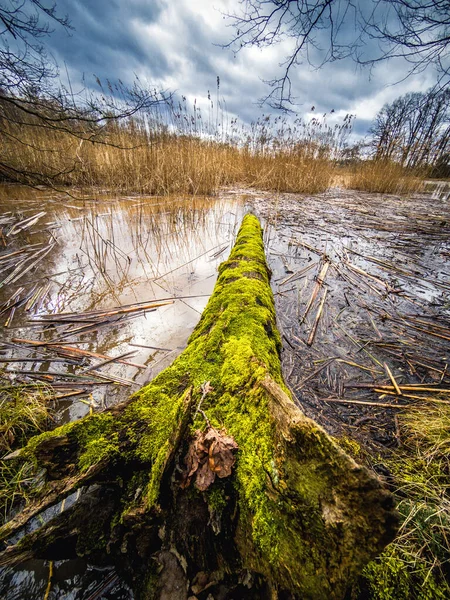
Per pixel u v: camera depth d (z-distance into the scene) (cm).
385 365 241
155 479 104
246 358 151
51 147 816
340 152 1130
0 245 470
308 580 82
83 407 192
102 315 296
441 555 105
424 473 144
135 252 474
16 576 112
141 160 847
